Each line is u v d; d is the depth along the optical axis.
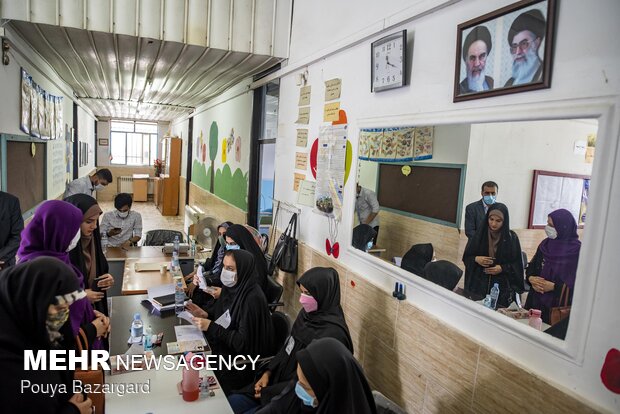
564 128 1.34
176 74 4.86
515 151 1.52
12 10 2.92
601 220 1.22
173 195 10.96
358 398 1.42
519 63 1.47
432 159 1.97
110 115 12.23
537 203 1.46
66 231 1.84
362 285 2.47
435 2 1.88
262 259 3.35
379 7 2.36
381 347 2.28
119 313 2.46
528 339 1.45
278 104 4.02
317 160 3.12
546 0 1.36
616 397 1.18
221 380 2.30
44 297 1.20
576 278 1.29
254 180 4.88
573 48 1.30
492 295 1.65
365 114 2.51
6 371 1.14
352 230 2.65
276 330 2.57
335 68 2.88
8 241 2.81
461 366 1.72
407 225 2.15
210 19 3.47
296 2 3.56
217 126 6.78
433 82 1.94
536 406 1.39
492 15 1.57
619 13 1.17
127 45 3.61
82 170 9.23
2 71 3.00
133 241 4.44
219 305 2.63
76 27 3.12
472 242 1.74
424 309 1.99
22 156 3.65
